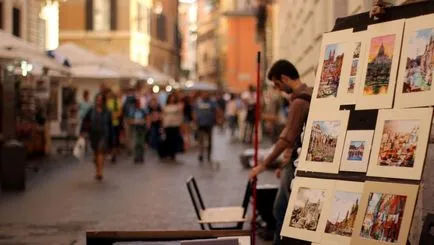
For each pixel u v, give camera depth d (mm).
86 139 30422
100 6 64062
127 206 15727
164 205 15789
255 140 9484
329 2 16250
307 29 21422
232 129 43125
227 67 92812
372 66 6500
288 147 9195
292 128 9203
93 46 64188
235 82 92125
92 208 15461
